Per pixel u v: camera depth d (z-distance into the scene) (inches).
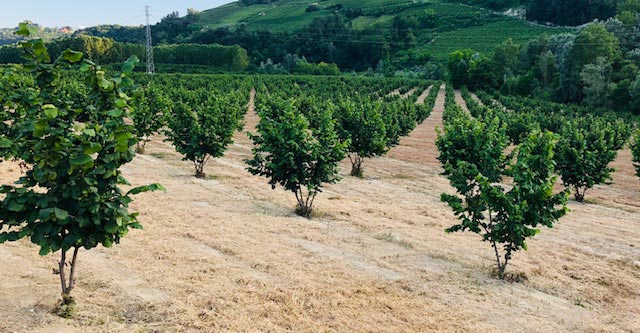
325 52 5989.2
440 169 1023.0
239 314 287.7
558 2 5595.5
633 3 4362.7
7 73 244.1
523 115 1620.3
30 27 239.1
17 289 292.8
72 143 239.0
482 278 393.4
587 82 2753.4
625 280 408.2
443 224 567.2
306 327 280.1
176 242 413.4
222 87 2645.2
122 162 251.6
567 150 776.9
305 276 359.6
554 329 307.7
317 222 534.3
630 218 674.2
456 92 4062.5
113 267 344.2
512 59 4205.2
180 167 829.2
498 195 378.9
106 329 256.2
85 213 240.7
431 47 5772.6
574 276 413.4
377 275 376.8
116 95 248.2
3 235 237.3
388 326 290.7
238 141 1274.6
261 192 673.6
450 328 295.4
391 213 602.9
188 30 7293.3
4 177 589.9
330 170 563.8
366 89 3201.3
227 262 375.9
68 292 273.9
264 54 5792.3
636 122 2193.7
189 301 298.8
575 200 794.2
